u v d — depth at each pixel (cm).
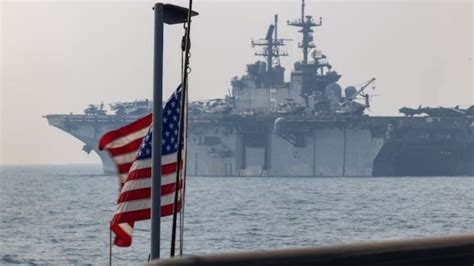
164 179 3419
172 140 3428
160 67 2983
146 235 18388
